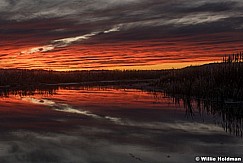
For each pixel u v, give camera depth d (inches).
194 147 693.9
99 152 660.1
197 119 1098.7
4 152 665.0
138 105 1553.9
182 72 2716.5
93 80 5398.6
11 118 1149.7
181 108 1423.5
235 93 1684.3
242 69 1919.3
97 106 1524.4
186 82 2226.9
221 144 718.5
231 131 874.8
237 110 1344.7
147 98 1958.7
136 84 3954.2
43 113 1283.2
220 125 976.9
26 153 657.0
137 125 978.1
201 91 1931.6
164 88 2655.0
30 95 2342.5
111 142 749.3
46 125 994.7
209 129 906.7
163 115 1201.4
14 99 1988.2
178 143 732.7
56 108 1459.2
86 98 2006.6
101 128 932.6
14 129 930.1
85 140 772.6
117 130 899.4
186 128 924.6
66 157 626.8
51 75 4699.8
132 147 698.2
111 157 623.8
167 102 1695.4
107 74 5718.5
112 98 1987.0
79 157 625.3
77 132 874.8
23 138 803.4
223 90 1745.8
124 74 5994.1
